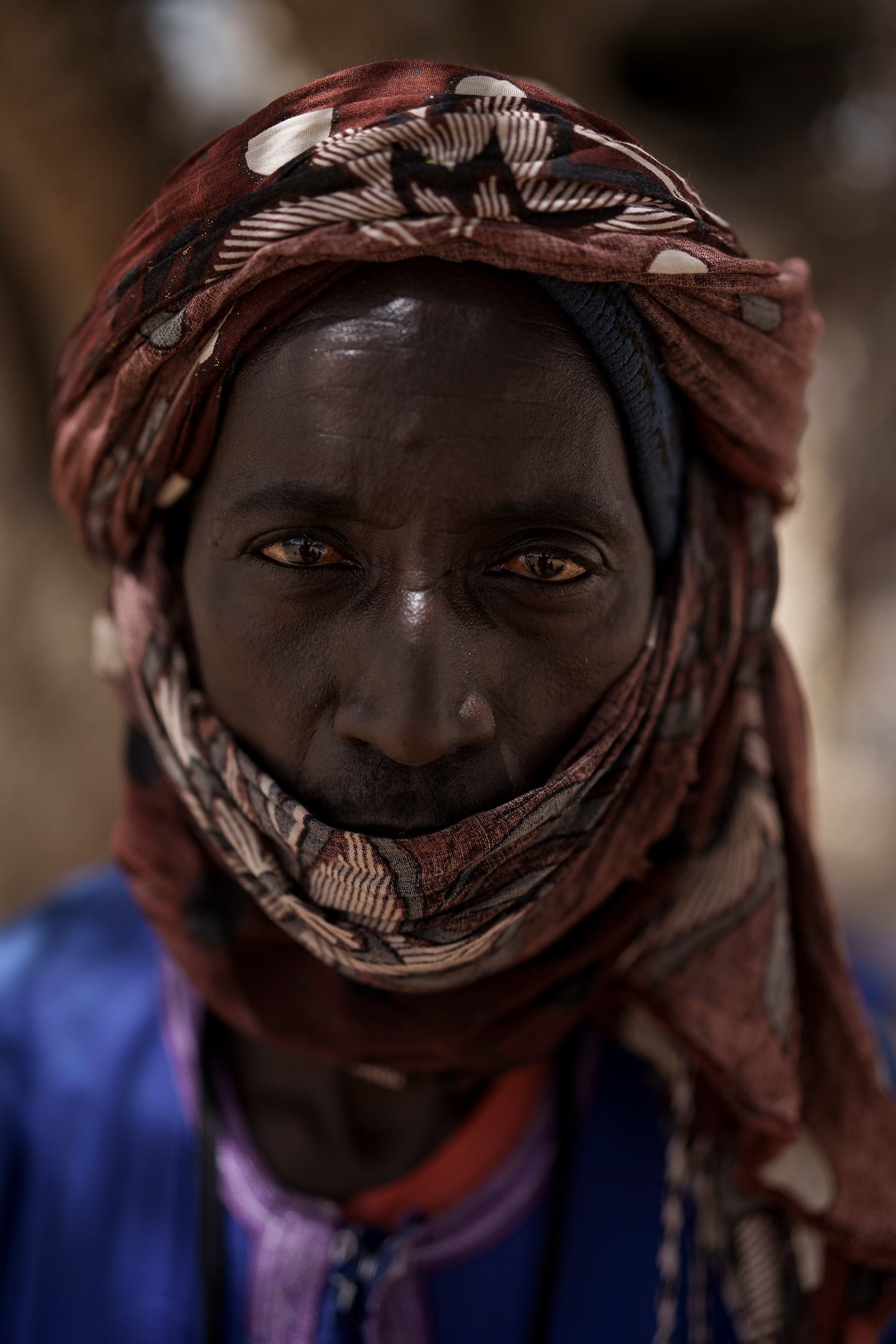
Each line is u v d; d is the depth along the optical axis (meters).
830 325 5.41
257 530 0.78
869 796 5.88
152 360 0.80
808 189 5.07
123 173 2.52
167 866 0.98
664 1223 1.05
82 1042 1.16
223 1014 0.98
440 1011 0.91
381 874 0.79
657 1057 1.08
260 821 0.83
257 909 0.95
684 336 0.78
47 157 2.47
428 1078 0.98
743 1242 1.04
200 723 0.87
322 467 0.74
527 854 0.81
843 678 6.41
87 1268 1.07
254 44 2.72
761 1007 0.97
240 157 0.77
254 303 0.74
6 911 2.87
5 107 2.38
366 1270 1.01
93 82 2.37
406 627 0.76
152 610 0.90
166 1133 1.10
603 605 0.80
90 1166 1.10
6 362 2.96
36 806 2.91
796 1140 0.99
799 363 0.87
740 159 5.12
